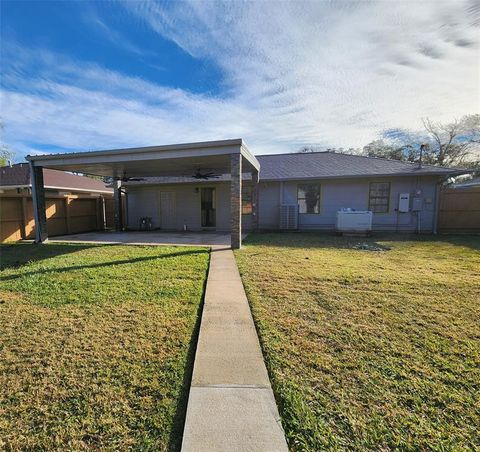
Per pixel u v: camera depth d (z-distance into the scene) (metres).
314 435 1.64
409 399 1.93
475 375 2.18
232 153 7.37
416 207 11.23
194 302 3.73
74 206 12.64
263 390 2.00
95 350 2.57
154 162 8.91
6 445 1.63
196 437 1.60
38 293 4.10
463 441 1.61
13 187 11.96
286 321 3.11
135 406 1.90
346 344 2.63
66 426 1.75
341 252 7.21
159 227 14.54
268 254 6.94
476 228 11.37
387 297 3.85
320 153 15.34
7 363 2.39
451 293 3.99
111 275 5.04
